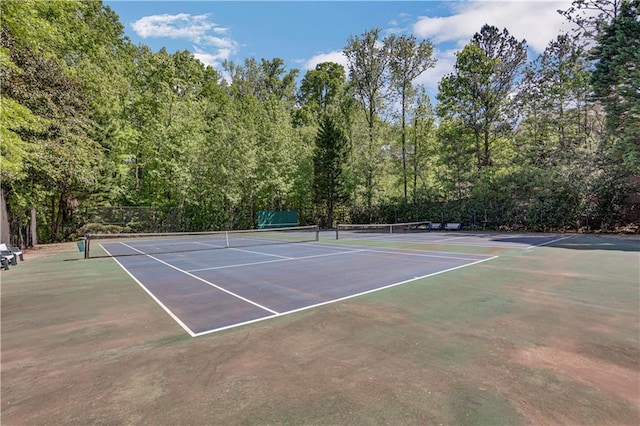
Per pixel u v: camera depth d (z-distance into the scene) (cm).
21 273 971
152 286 752
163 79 3294
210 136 2983
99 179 2339
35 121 1162
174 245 1827
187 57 3988
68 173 1706
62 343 420
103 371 342
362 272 873
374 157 3127
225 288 717
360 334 432
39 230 2439
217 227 2972
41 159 1435
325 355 370
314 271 902
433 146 3059
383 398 280
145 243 1975
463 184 2727
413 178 3325
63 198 2298
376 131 3164
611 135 2067
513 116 2731
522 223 2345
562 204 2120
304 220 3647
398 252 1304
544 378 309
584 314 497
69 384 316
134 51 3544
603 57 1989
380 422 246
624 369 325
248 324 480
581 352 365
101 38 2703
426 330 441
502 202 2458
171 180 2842
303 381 313
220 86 5006
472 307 541
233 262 1109
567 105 2527
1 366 356
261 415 259
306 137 3675
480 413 256
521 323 461
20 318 526
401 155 3200
